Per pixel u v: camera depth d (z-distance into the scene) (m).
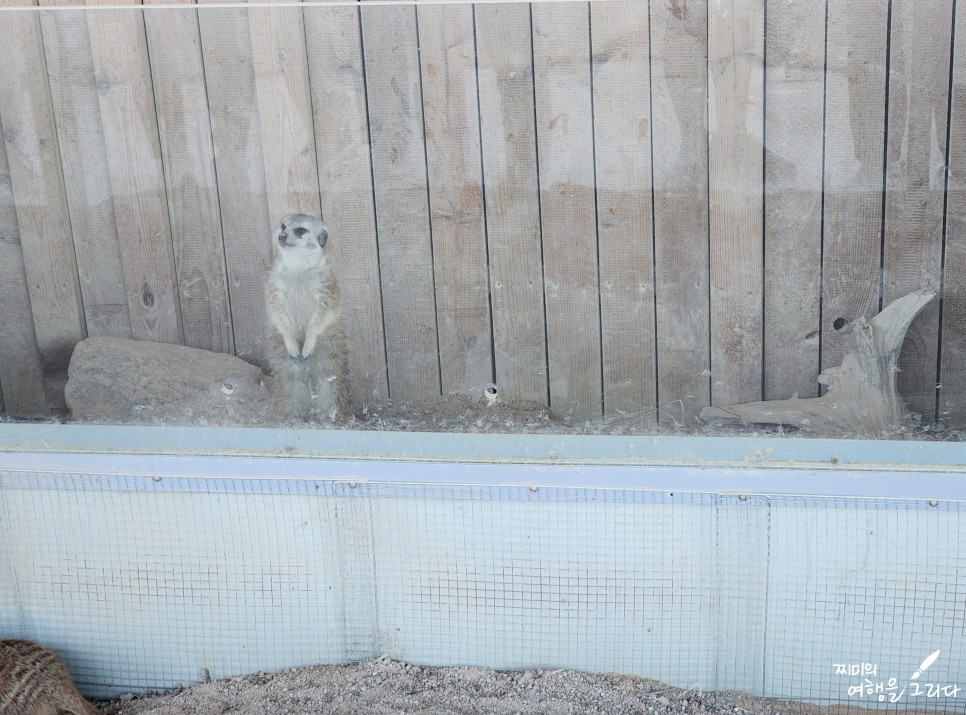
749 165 2.11
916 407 2.14
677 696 2.11
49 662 2.17
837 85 2.03
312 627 2.23
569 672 2.16
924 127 2.02
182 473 2.17
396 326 2.37
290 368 2.39
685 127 2.12
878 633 2.03
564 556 2.10
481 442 2.14
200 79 2.22
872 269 2.13
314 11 2.14
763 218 2.14
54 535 2.24
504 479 2.08
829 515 1.99
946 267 2.08
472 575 2.15
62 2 2.17
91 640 2.30
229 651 2.26
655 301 2.24
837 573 2.02
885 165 2.06
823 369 2.18
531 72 2.13
